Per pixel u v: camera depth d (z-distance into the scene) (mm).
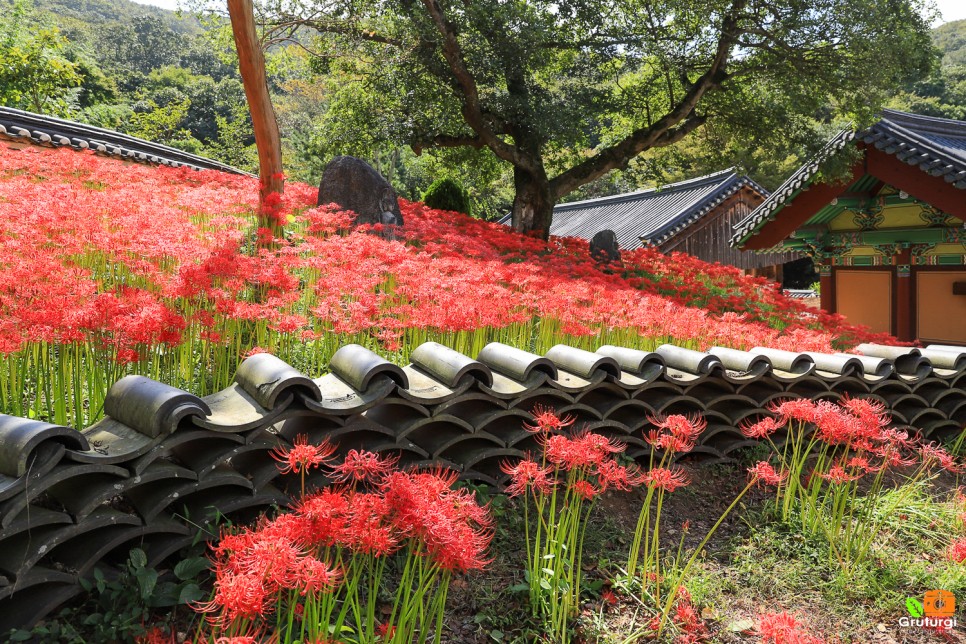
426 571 2205
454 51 10523
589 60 12352
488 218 32719
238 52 6250
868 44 10195
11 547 2055
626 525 3346
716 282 10438
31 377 3627
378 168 28625
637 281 9031
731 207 22281
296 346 4398
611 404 3668
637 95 13367
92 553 2213
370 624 2084
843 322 8922
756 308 9320
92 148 9117
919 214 10680
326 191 7676
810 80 11359
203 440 2637
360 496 1872
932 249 10664
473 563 1924
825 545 3326
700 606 2816
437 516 1786
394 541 1823
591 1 11734
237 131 36188
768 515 3572
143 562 2279
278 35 10258
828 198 10867
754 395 4242
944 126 12586
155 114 32625
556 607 2564
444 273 5469
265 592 1557
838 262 12195
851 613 2912
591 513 3354
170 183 7559
